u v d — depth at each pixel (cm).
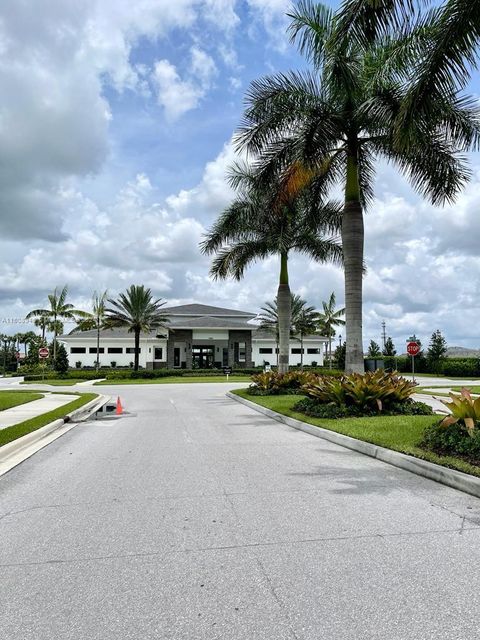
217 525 508
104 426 1357
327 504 576
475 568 399
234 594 360
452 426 824
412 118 957
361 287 1495
